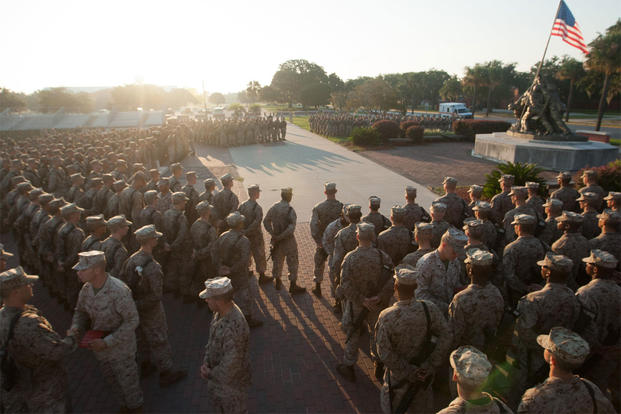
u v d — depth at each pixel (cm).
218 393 344
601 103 3950
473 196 736
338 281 580
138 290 455
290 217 704
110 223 513
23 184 870
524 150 1981
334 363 529
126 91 9125
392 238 549
